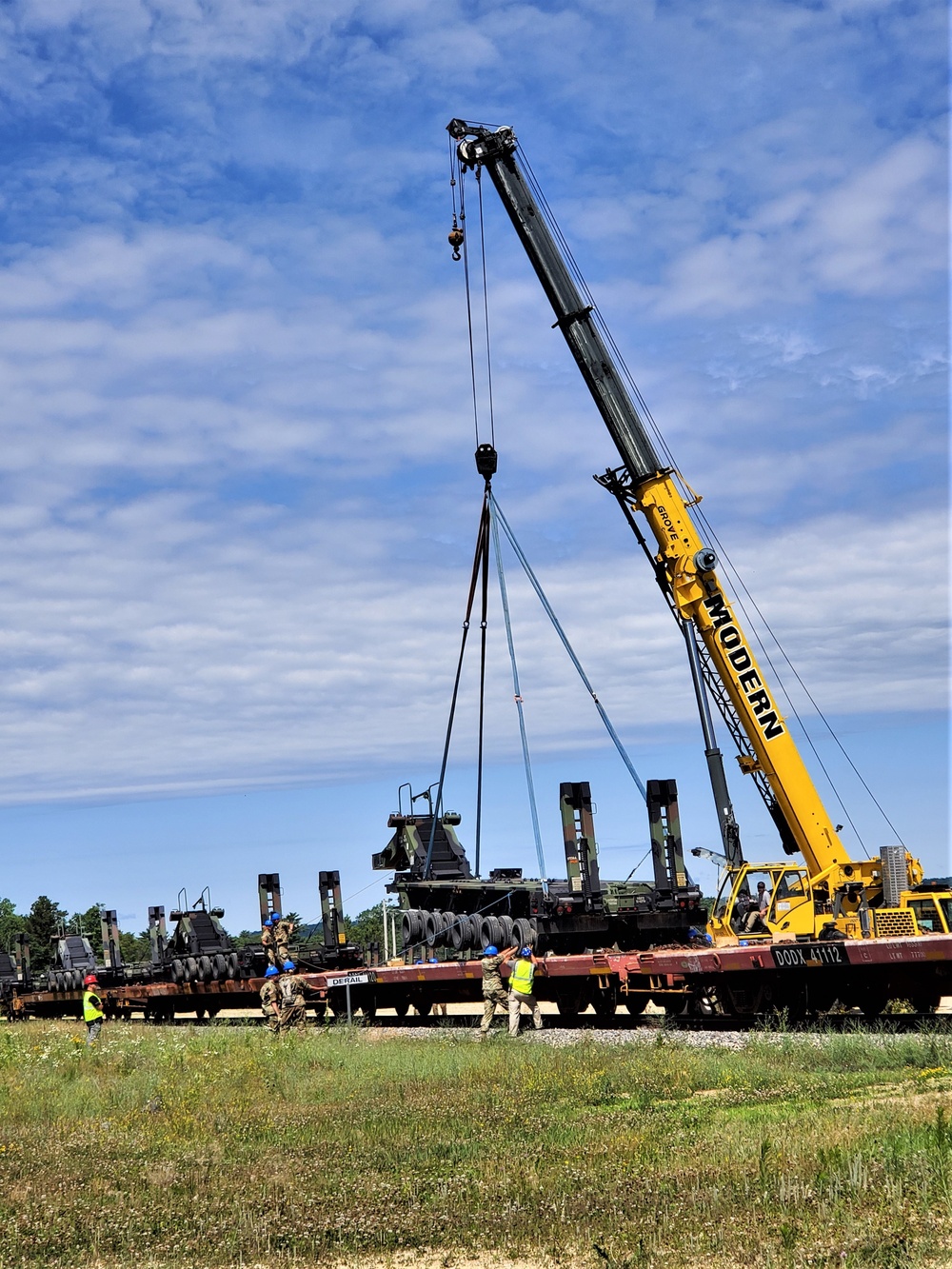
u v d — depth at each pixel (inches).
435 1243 385.1
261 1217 420.2
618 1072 668.7
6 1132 618.8
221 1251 388.8
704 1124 526.9
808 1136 450.6
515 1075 697.0
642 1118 551.5
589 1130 529.7
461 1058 789.2
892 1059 637.3
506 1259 362.6
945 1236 330.6
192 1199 454.0
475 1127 561.3
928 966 825.5
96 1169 512.4
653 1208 383.2
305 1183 466.9
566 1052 776.3
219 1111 658.8
